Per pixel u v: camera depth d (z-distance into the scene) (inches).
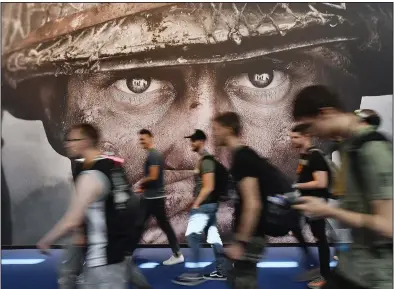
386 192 50.8
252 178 86.1
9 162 207.0
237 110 203.9
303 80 203.6
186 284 149.2
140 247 204.1
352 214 53.2
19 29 208.1
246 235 86.7
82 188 75.0
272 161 202.5
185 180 203.0
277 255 189.5
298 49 204.1
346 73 203.9
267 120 203.8
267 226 87.1
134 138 205.2
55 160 206.5
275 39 203.9
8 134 206.8
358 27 203.8
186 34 204.7
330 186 118.6
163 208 171.5
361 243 53.9
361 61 203.6
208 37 204.2
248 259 87.5
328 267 137.6
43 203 206.7
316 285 141.9
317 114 64.4
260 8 203.9
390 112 202.2
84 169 81.5
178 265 176.1
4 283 155.6
